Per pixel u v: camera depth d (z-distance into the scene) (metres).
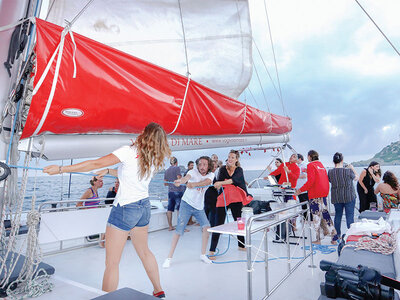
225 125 3.60
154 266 2.24
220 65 4.14
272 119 4.77
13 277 1.84
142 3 3.28
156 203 7.15
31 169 1.78
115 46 3.19
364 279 1.53
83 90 2.07
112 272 1.95
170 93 2.77
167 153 2.16
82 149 2.32
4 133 1.97
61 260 3.92
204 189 3.80
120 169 2.03
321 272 3.30
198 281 3.06
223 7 4.04
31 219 1.83
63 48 1.92
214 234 4.04
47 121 1.95
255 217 2.25
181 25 3.68
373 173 5.70
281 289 2.81
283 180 5.90
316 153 4.68
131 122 2.53
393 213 3.87
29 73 1.88
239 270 3.42
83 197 4.89
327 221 4.63
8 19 2.03
